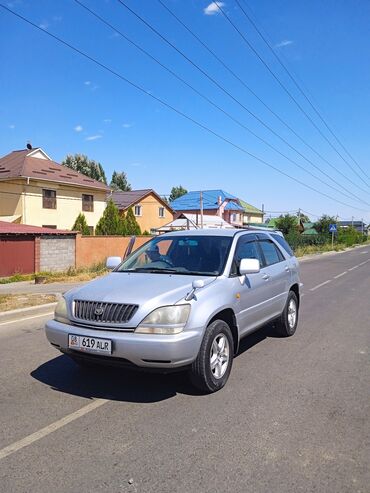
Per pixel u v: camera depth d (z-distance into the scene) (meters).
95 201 36.34
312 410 4.24
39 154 35.81
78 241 24.22
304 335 7.47
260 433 3.73
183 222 40.31
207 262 5.39
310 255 37.50
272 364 5.74
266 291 6.12
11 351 6.33
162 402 4.41
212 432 3.75
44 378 5.12
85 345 4.34
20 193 30.86
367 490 2.92
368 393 4.72
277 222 63.38
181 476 3.06
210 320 4.59
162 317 4.23
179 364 4.22
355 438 3.66
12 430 3.79
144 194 46.28
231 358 4.95
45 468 3.17
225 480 3.02
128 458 3.31
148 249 5.99
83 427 3.84
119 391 4.70
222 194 64.25
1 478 3.04
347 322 8.67
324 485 2.97
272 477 3.06
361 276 18.75
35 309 9.50
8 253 20.97
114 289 4.66
